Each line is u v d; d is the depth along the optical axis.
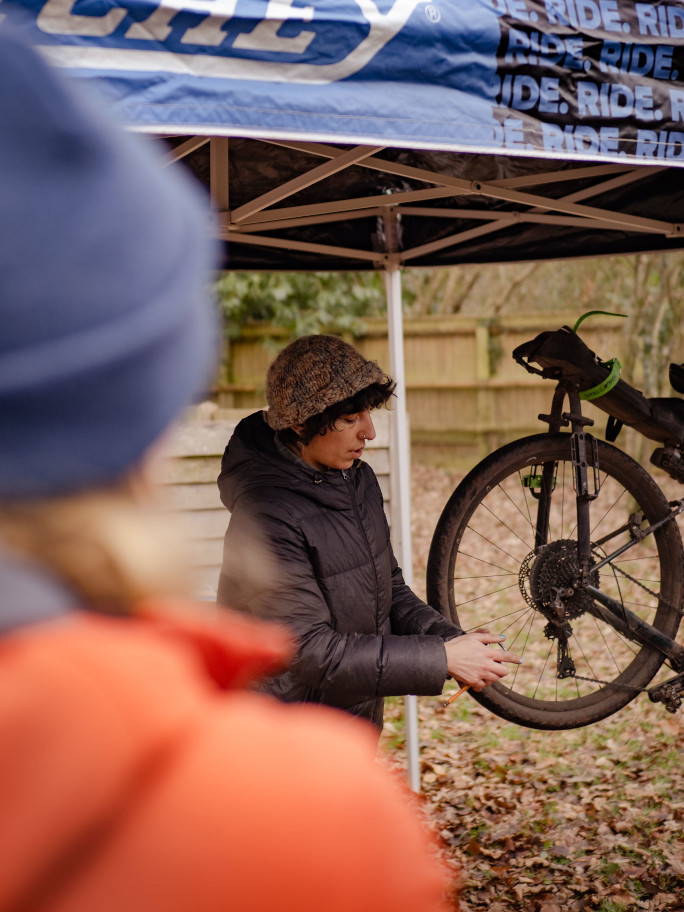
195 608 0.49
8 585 0.41
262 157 3.45
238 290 10.15
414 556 8.63
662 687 3.21
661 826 3.69
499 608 7.05
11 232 0.40
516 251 4.43
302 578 2.27
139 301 0.42
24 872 0.36
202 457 3.65
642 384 10.20
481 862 3.55
